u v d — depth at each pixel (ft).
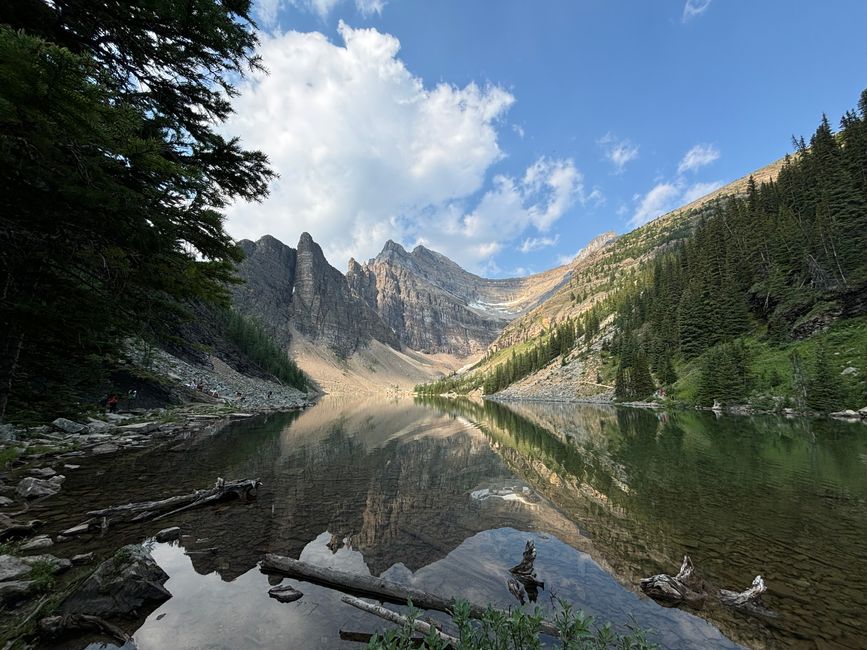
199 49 27.78
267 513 41.24
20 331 34.06
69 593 22.06
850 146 264.72
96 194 21.83
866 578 28.12
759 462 70.28
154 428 96.99
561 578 28.43
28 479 44.34
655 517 42.09
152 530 34.71
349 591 25.23
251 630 20.26
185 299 37.35
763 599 25.31
